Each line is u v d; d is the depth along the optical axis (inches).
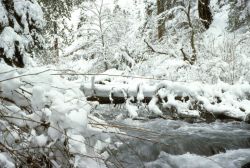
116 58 391.5
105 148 95.8
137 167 179.9
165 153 205.6
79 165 85.0
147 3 588.1
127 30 459.2
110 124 101.4
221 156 216.7
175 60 375.6
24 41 358.3
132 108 175.8
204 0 592.4
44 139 86.7
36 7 375.9
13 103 97.0
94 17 445.7
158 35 478.3
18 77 97.7
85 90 172.9
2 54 342.6
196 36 450.0
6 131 89.7
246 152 222.2
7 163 80.2
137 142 197.8
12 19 356.8
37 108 91.9
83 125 86.5
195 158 209.3
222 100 219.0
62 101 89.4
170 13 462.0
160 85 184.4
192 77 348.5
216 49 415.5
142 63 378.9
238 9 557.6
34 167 88.1
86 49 446.9
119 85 179.2
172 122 252.2
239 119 209.2
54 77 105.6
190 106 196.2
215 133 243.6
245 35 449.1
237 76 347.9
